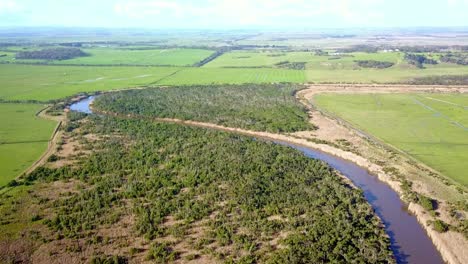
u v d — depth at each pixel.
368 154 102.31
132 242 63.72
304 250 60.72
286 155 98.31
